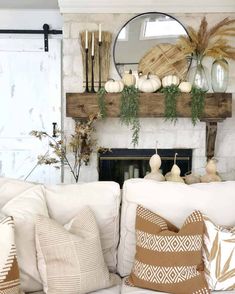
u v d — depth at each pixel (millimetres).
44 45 4059
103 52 3775
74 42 3785
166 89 3543
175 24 3779
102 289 1891
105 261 2129
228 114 3604
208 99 3582
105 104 3564
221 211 2123
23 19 4078
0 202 2039
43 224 1815
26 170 4141
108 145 3889
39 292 1838
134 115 3570
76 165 3631
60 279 1755
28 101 4098
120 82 3564
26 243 1839
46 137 4113
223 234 1933
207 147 3793
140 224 1979
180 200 2135
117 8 3740
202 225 1907
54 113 4094
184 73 3795
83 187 2188
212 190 2172
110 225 2148
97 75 3787
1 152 4117
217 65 3615
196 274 1822
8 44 4047
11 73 4070
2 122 4105
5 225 1686
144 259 1887
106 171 3961
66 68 3803
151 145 3902
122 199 2234
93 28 3773
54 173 4125
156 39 3797
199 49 3725
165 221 2043
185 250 1842
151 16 3777
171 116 3570
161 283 1826
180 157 3924
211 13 3764
